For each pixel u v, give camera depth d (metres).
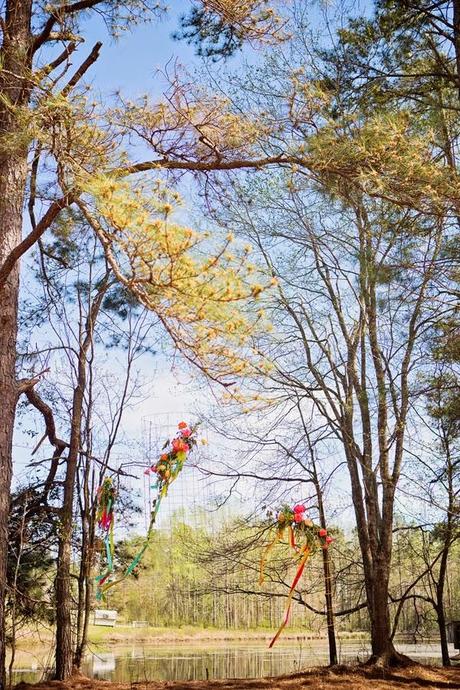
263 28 9.27
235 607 26.42
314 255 13.98
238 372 6.87
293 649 23.27
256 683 10.93
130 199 6.05
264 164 8.71
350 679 11.36
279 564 15.41
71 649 12.19
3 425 8.23
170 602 25.41
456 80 9.97
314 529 9.01
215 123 8.23
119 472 13.26
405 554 16.88
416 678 11.80
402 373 13.30
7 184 8.45
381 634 13.00
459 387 12.84
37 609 12.72
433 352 11.92
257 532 15.23
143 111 7.66
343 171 8.27
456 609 19.80
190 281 6.28
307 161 8.45
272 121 8.82
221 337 6.64
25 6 8.78
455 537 15.34
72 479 13.02
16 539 12.55
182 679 14.44
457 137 10.25
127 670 16.05
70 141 6.84
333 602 15.82
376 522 13.59
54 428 13.17
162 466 8.14
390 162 7.86
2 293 8.41
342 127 8.32
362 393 13.61
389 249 10.64
